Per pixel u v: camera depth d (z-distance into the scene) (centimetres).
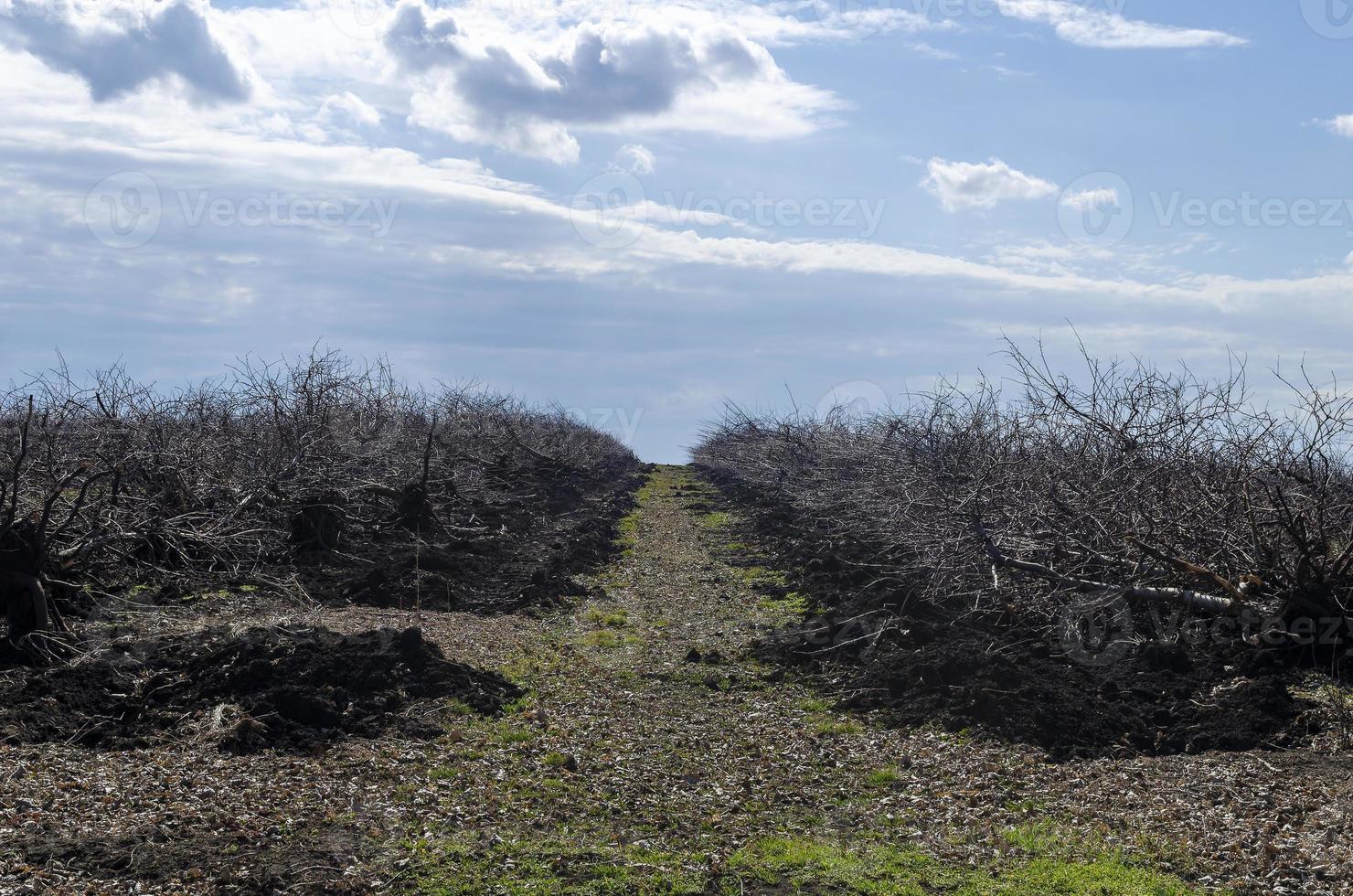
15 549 999
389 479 2084
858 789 759
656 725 920
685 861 616
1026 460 1324
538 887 570
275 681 888
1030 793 743
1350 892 554
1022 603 1232
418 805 691
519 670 1087
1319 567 1030
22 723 783
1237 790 714
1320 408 1095
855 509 2039
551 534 2241
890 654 1088
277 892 554
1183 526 1145
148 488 1477
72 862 575
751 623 1417
